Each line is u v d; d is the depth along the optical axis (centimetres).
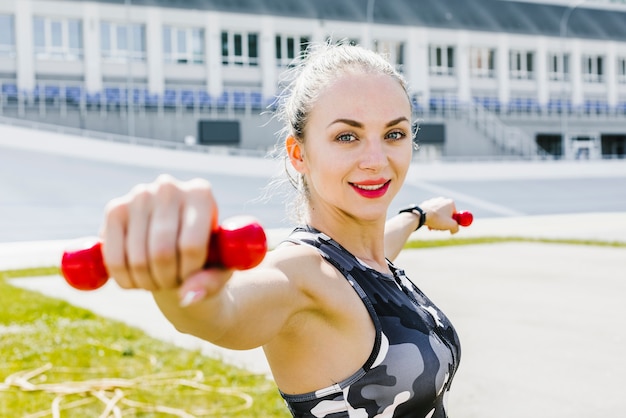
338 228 196
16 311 988
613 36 5906
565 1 5731
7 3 4122
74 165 3397
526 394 577
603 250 1644
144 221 95
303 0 4888
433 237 2044
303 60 206
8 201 2791
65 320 920
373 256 203
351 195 188
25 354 722
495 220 2673
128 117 4291
